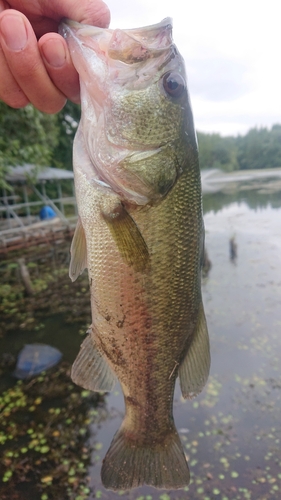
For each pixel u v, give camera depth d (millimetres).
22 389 718
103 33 201
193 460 543
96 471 529
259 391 687
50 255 1885
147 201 206
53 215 2561
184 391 243
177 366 239
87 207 210
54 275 1509
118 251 208
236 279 1380
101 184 206
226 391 691
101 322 221
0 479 521
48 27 210
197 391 243
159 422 246
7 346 903
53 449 571
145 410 241
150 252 210
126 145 203
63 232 2193
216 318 1018
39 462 548
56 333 969
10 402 681
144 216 207
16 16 182
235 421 615
